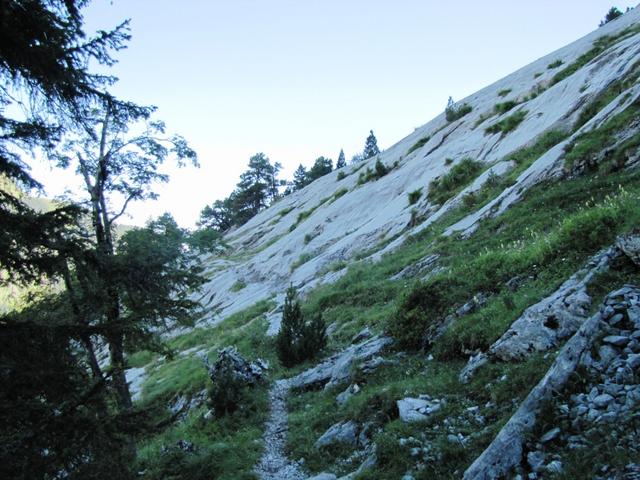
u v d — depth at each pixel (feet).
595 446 16.61
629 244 26.61
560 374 20.29
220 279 168.55
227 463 33.65
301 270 115.14
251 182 329.52
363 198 139.74
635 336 20.13
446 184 93.86
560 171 58.59
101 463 20.03
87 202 42.60
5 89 21.91
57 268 20.97
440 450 22.40
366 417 31.37
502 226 58.03
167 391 78.02
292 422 40.24
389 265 77.25
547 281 33.22
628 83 66.54
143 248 41.91
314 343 58.34
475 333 32.78
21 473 17.61
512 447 18.61
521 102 114.73
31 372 18.95
